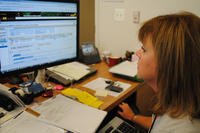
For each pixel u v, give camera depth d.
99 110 0.98
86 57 1.69
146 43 0.68
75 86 1.26
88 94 1.14
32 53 1.09
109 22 1.89
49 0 1.08
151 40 0.65
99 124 0.88
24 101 1.01
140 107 1.45
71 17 1.23
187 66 0.59
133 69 1.47
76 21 1.27
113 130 1.07
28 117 0.90
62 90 1.19
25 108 0.97
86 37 1.92
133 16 1.75
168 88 0.63
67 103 1.03
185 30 0.59
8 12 0.94
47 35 1.14
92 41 1.98
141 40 0.70
